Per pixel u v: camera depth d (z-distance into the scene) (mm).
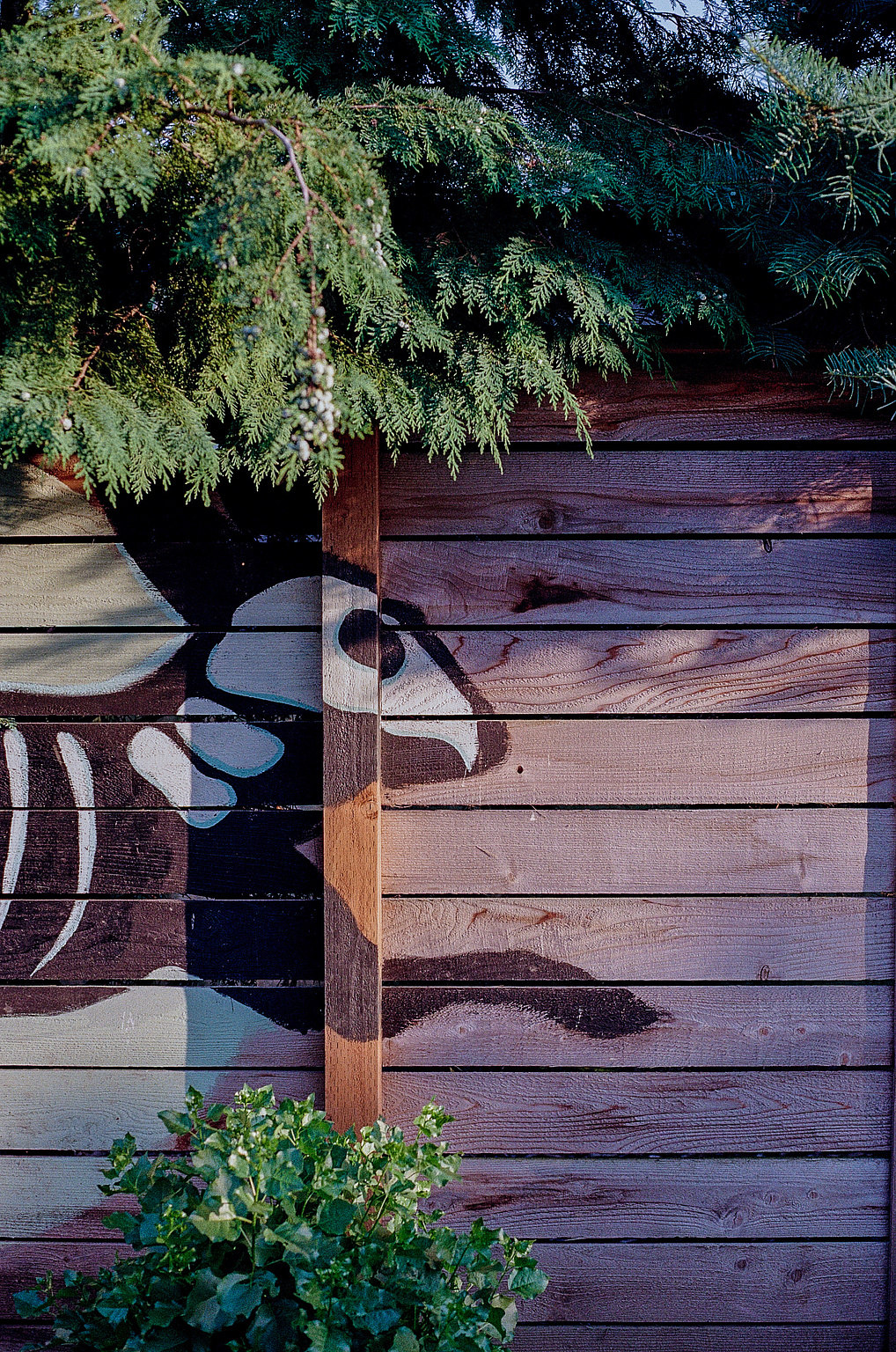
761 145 1796
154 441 1687
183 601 2148
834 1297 2146
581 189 1781
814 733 2146
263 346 1696
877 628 2148
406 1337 1427
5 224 1531
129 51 1467
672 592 2137
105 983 2158
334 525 2066
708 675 2145
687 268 1945
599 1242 2145
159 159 1604
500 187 1894
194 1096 1783
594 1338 2135
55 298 1639
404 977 2141
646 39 2027
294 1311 1468
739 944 2154
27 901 2156
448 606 2133
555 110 1979
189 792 2156
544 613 2137
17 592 2143
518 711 2139
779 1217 2146
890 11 1938
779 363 2096
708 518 2129
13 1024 2148
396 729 2133
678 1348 2137
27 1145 2154
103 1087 2150
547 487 2125
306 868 2148
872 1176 2152
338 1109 2082
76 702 2152
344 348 1832
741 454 2119
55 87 1451
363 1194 1649
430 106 1714
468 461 2117
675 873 2146
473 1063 2141
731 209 1911
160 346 1833
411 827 2139
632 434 2113
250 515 2133
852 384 1987
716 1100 2150
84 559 2143
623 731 2141
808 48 1739
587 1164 2145
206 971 2154
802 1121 2154
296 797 2150
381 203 1591
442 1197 2139
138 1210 2146
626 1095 2146
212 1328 1431
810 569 2137
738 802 2146
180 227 1677
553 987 2148
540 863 2145
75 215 1628
